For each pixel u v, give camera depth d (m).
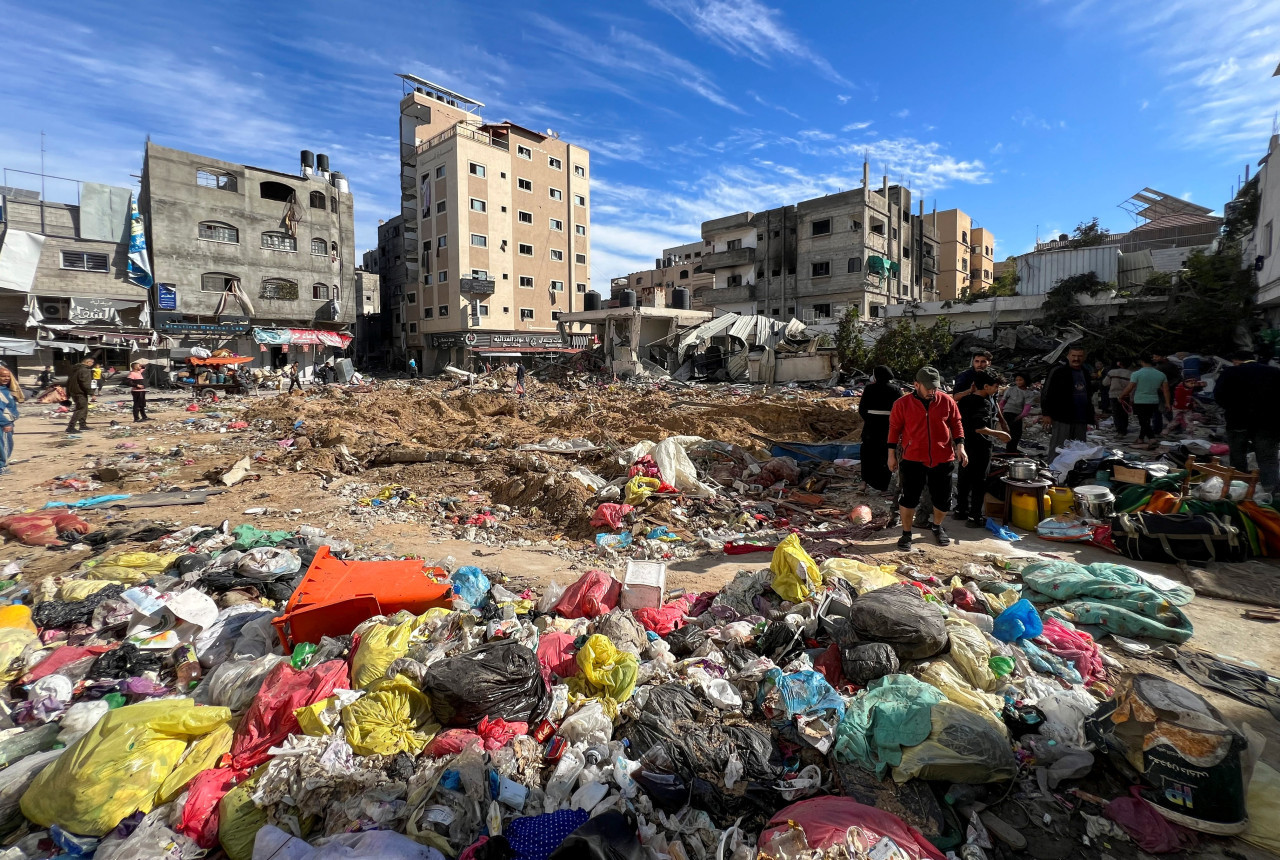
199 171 35.97
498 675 3.06
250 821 2.43
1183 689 2.54
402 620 3.84
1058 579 4.39
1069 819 2.46
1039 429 12.59
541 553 6.14
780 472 8.63
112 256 32.44
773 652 3.67
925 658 3.39
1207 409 12.60
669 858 2.23
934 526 5.82
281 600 4.64
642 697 3.15
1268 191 15.67
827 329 32.34
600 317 32.06
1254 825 2.29
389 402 18.36
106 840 2.40
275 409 18.11
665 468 8.18
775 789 2.60
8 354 28.28
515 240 47.75
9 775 2.70
